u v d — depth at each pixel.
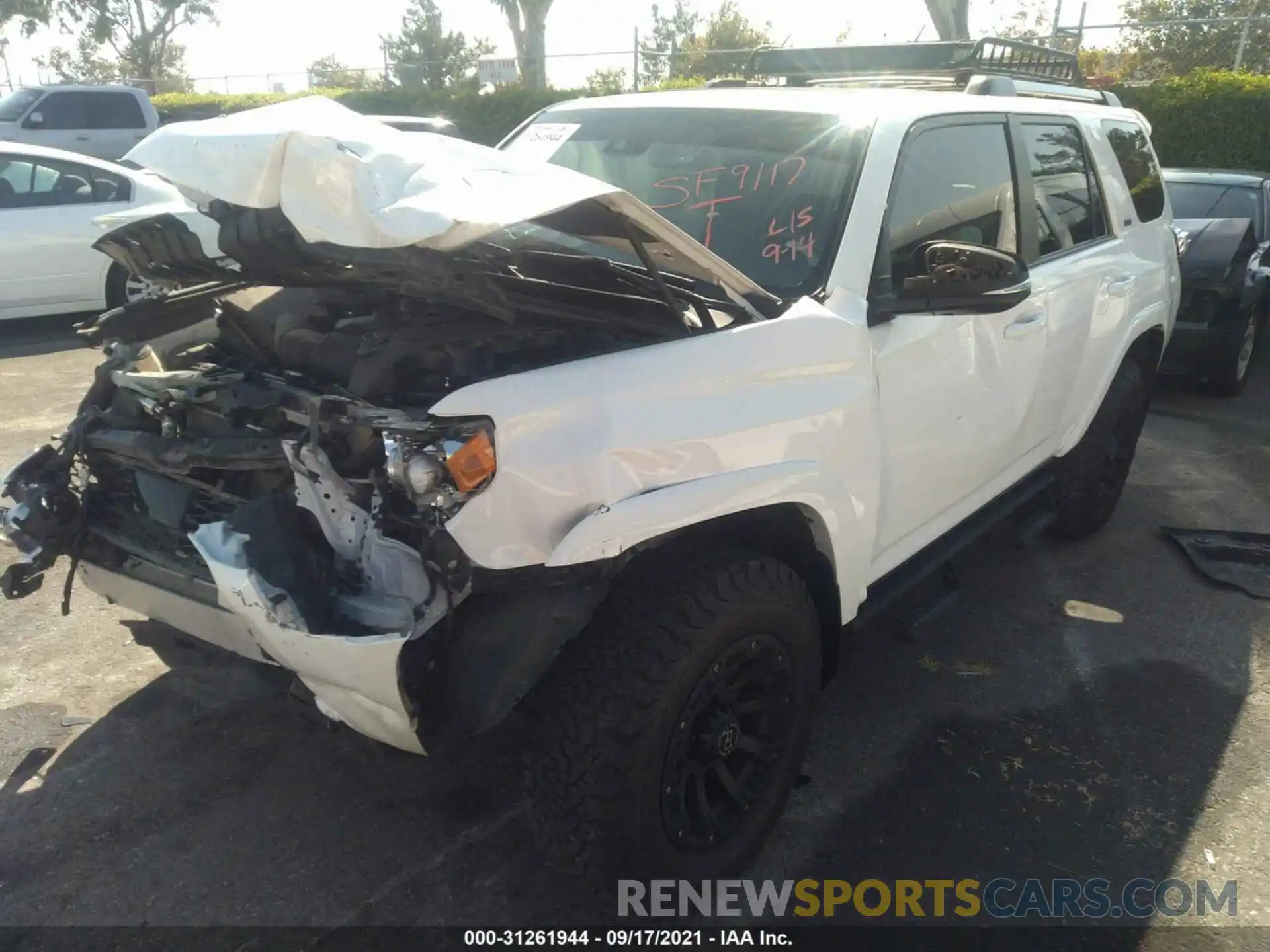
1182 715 3.48
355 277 2.40
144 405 2.62
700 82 15.54
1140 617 4.18
